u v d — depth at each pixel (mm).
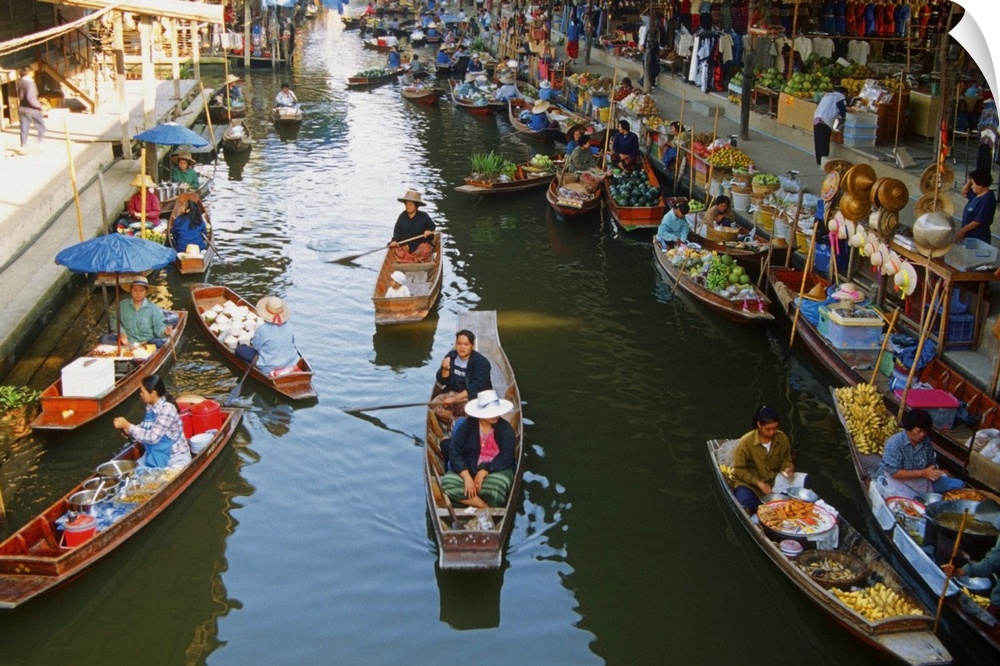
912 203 16719
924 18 23188
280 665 8320
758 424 9938
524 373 13750
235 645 8547
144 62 23750
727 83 28156
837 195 14125
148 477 10266
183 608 9000
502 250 19375
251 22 47281
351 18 63969
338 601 9133
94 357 12734
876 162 18312
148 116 23984
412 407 12766
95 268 12438
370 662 8375
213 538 10031
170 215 19359
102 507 9727
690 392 13250
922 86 20594
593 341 14891
